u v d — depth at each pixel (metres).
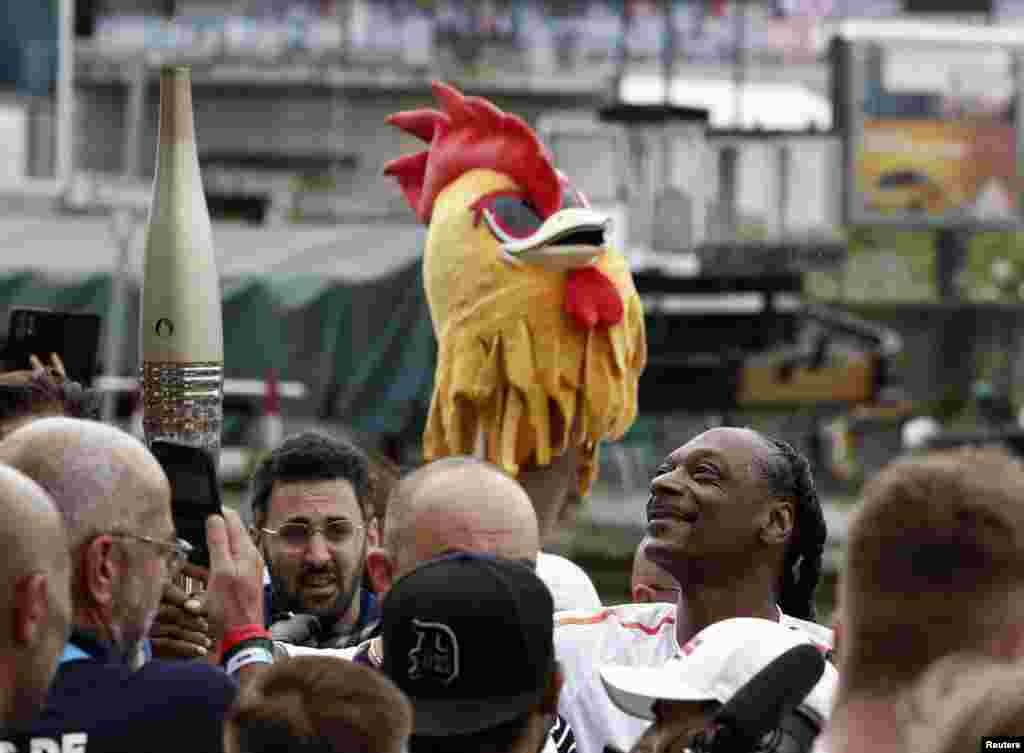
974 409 44.59
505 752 4.51
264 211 32.72
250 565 5.43
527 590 4.56
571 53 65.50
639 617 6.38
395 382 19.06
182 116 6.17
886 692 3.74
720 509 6.07
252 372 18.91
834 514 29.30
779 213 30.11
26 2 39.84
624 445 28.78
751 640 4.89
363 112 63.44
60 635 4.32
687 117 26.27
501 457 7.50
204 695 4.66
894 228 49.31
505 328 7.50
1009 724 3.55
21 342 7.66
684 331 23.16
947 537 3.71
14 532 4.23
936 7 64.19
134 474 4.80
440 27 65.31
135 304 19.84
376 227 22.62
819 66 66.81
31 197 31.08
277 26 65.56
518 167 7.64
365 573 7.58
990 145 49.59
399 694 4.12
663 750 4.82
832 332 27.25
